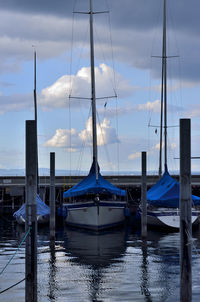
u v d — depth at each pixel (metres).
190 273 13.25
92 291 17.05
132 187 61.62
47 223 40.00
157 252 24.92
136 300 15.97
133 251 25.30
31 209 14.52
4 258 23.22
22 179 58.88
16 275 19.38
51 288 17.47
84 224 36.03
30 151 14.67
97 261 22.44
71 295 16.58
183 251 13.33
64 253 24.77
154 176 58.81
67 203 38.50
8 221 43.78
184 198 13.52
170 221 35.12
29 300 14.28
